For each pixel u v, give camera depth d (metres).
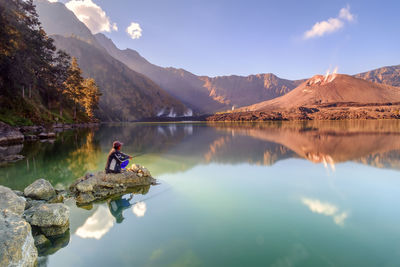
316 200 5.39
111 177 6.86
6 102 31.12
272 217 4.45
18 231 3.35
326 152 12.31
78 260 3.22
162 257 3.20
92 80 81.06
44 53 56.06
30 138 22.61
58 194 6.24
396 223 4.12
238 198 5.60
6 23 30.36
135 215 4.73
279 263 2.96
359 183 6.68
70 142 19.88
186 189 6.41
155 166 9.59
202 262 3.02
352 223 4.11
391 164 9.15
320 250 3.28
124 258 3.20
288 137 21.02
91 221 4.52
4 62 31.94
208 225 4.17
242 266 2.92
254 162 10.10
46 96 57.56
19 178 7.99
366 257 3.07
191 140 20.23
